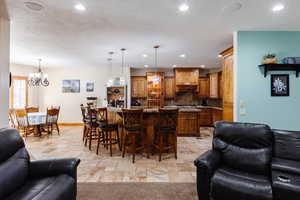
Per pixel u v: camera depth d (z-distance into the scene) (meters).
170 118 3.56
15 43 4.05
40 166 1.87
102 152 3.98
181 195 2.24
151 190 2.36
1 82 2.71
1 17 2.69
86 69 7.41
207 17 2.72
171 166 3.19
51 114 5.56
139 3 2.32
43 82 6.39
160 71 7.75
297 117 3.28
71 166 1.87
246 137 2.21
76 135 5.65
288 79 3.29
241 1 2.28
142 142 3.69
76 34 3.47
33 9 2.47
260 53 3.27
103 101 7.29
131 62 6.36
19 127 5.46
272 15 2.66
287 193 1.54
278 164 1.87
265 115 3.29
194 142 4.84
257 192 1.63
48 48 4.45
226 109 3.95
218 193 1.80
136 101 7.66
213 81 7.25
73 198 1.79
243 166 2.08
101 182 2.58
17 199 1.41
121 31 3.31
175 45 4.20
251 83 3.29
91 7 2.42
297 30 3.25
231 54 3.73
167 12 2.56
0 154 1.58
